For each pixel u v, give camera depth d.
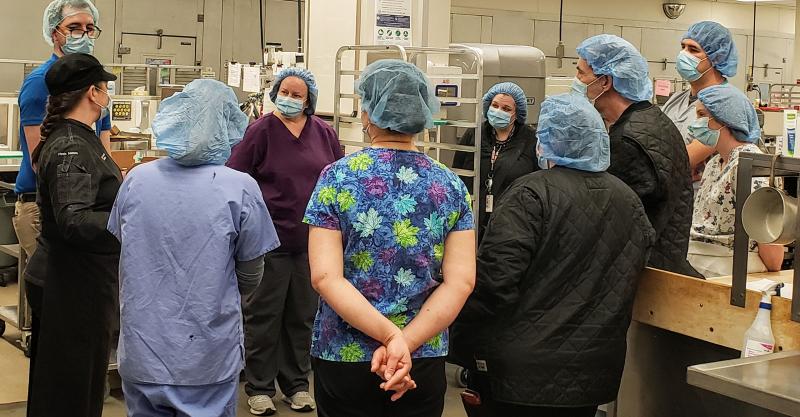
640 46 11.14
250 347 3.76
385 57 4.48
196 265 2.20
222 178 2.26
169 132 2.21
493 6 10.08
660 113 2.68
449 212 2.07
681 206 2.64
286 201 3.67
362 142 4.31
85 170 2.59
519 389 2.27
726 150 2.88
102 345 2.78
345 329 2.04
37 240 2.87
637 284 2.39
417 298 2.05
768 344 2.18
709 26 3.48
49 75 2.63
